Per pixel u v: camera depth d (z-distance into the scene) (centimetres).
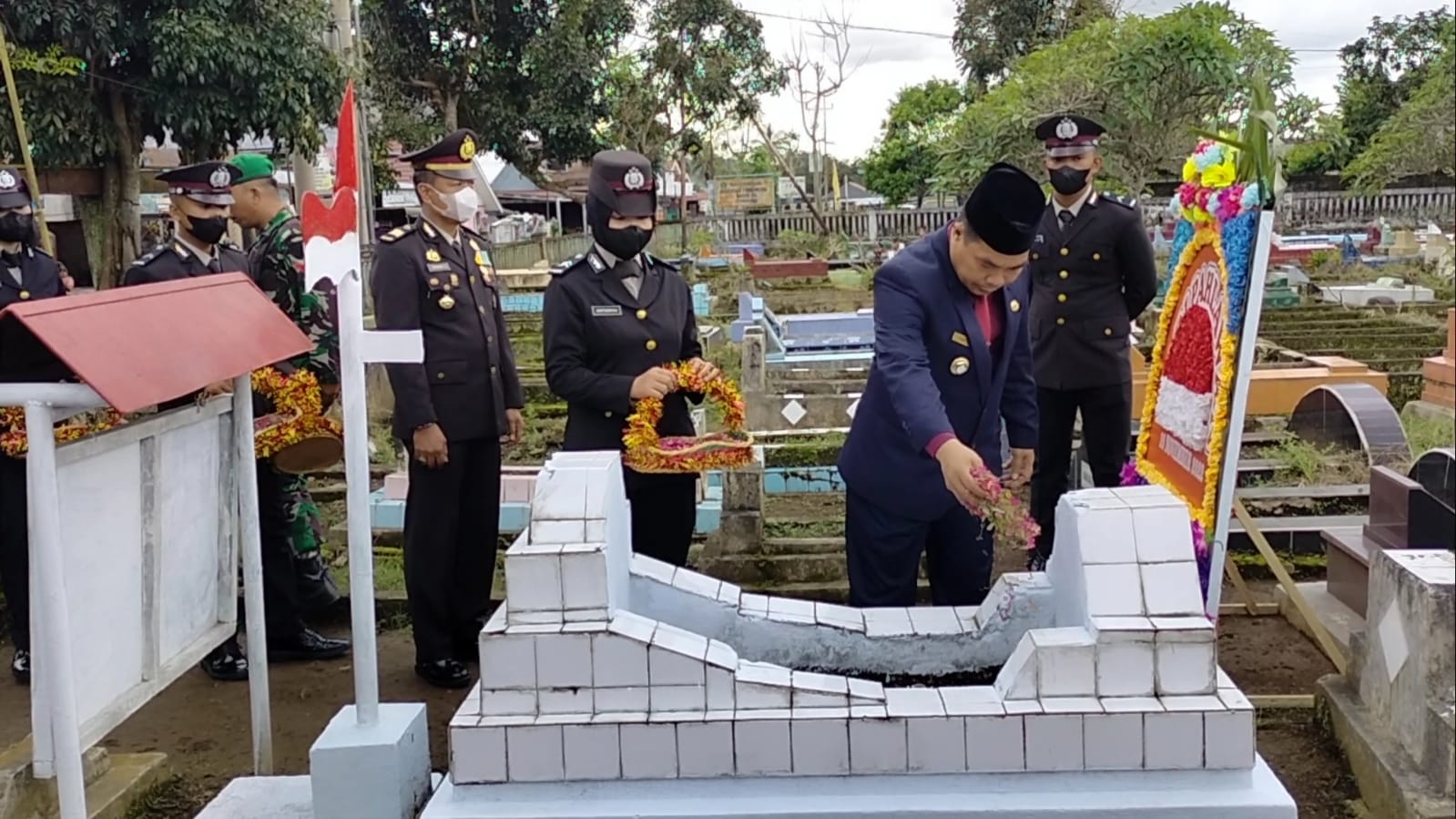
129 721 379
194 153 1031
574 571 231
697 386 361
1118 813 218
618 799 226
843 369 825
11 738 366
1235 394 286
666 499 382
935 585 335
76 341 211
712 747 224
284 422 384
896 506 305
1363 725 291
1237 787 221
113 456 248
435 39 2117
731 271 1991
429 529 390
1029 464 329
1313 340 1092
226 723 376
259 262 436
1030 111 1095
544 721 226
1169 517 238
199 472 287
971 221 276
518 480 558
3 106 859
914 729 221
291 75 956
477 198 404
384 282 381
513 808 225
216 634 293
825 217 2897
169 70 923
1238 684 373
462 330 391
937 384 296
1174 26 990
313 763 249
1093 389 457
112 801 299
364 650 256
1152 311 951
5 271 423
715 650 232
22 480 396
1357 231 1692
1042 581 268
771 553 498
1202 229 323
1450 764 251
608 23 2220
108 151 970
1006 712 221
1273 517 520
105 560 246
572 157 2247
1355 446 560
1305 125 930
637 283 383
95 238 1026
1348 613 417
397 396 378
